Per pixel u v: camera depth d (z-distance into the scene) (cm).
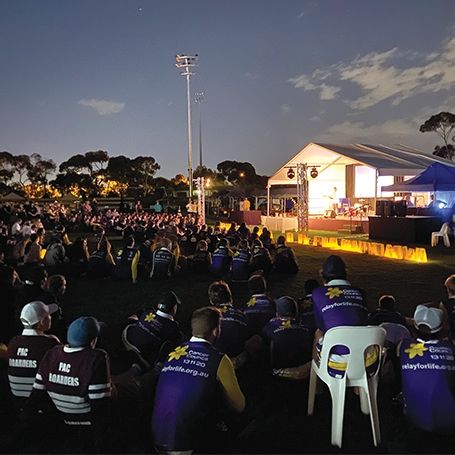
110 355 596
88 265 1173
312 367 440
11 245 1730
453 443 390
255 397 480
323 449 391
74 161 10944
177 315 823
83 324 353
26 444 393
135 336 504
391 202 2044
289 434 415
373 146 3141
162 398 335
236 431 374
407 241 1922
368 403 389
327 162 2920
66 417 354
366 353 386
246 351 535
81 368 345
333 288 407
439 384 371
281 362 482
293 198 3559
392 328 486
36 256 1373
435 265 1318
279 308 500
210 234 1533
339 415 388
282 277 1164
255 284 588
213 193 5875
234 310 523
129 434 411
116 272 1131
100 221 3050
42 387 358
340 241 1797
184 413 328
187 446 329
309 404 442
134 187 10038
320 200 3123
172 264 1187
